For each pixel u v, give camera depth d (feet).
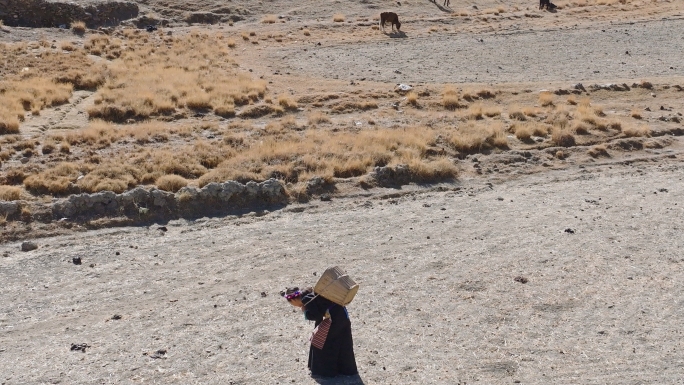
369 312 33.88
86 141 67.97
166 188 53.67
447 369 28.63
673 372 28.25
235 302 35.37
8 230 45.80
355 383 27.53
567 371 28.45
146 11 150.51
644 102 89.40
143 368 28.76
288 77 102.53
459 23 147.13
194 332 32.12
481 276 38.14
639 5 164.45
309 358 28.40
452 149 65.98
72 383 27.71
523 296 35.58
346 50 122.83
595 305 34.50
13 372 28.68
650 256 40.88
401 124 75.82
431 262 40.24
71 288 37.63
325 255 41.73
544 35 135.23
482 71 107.96
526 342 30.91
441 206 51.85
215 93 89.40
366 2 165.58
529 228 46.11
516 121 74.33
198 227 47.83
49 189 52.60
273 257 41.57
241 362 29.22
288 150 61.46
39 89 87.40
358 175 58.90
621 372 28.30
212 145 65.57
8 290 37.45
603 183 58.44
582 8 162.61
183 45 122.11
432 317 33.35
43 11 132.57
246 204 52.03
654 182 58.59
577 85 94.17
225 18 152.35
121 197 49.37
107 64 107.65
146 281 38.40
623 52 121.39
